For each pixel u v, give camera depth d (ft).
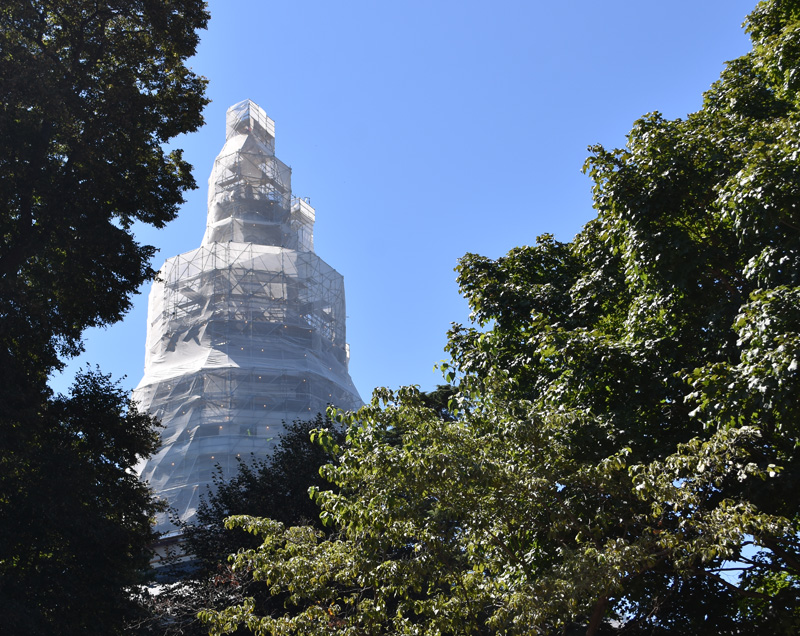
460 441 40.45
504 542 42.57
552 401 48.26
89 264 83.82
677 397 49.37
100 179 83.25
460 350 61.11
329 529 91.61
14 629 62.03
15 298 73.92
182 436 234.58
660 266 47.39
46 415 80.07
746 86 57.77
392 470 39.22
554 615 38.22
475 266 66.90
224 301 262.06
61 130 82.53
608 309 59.47
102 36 90.12
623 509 42.73
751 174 40.81
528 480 38.86
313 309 275.18
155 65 95.20
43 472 73.00
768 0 62.13
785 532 34.27
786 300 36.73
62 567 73.97
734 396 38.11
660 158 49.44
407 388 43.42
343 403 271.90
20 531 69.62
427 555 38.86
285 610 78.23
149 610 84.12
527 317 61.00
